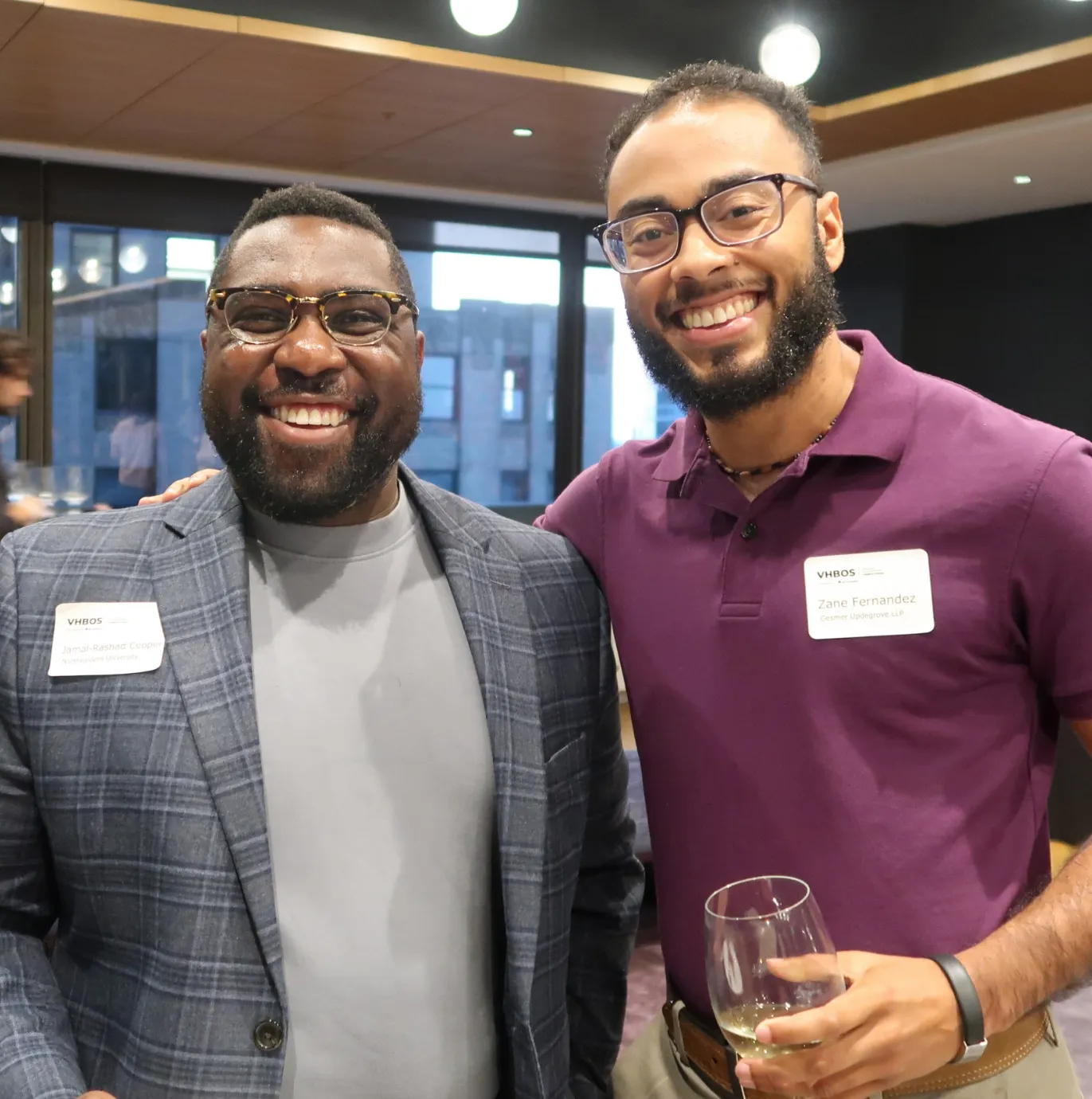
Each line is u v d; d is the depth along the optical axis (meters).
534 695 1.33
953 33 4.65
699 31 4.82
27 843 1.24
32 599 1.24
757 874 1.29
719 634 1.32
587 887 1.54
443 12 4.32
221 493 1.35
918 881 1.23
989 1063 1.22
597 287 8.13
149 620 1.23
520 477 8.27
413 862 1.25
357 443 1.25
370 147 5.89
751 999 1.06
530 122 5.24
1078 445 1.25
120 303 6.55
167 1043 1.13
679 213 1.25
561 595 1.44
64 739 1.19
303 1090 1.17
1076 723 1.25
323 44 4.12
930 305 8.33
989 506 1.23
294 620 1.29
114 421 6.64
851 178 6.52
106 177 6.34
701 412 1.31
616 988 1.54
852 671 1.26
